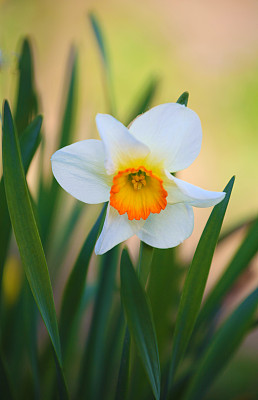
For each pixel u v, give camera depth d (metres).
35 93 0.50
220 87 1.60
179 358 0.44
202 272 0.43
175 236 0.43
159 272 0.47
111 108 0.51
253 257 0.47
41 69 1.50
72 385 0.56
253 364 0.69
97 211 0.57
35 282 0.41
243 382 0.63
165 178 0.42
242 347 0.76
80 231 0.64
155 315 0.48
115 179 0.42
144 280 0.43
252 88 1.60
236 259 0.48
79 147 0.42
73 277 0.45
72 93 0.53
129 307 0.41
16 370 0.52
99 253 0.42
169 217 0.43
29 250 0.41
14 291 0.56
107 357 0.51
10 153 0.40
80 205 0.56
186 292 0.43
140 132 0.42
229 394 0.60
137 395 0.49
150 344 0.42
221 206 0.42
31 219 0.41
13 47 1.53
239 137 1.44
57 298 0.62
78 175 0.42
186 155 0.42
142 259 0.43
